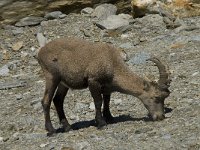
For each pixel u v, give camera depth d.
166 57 55.44
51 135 38.97
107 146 34.72
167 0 70.25
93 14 70.19
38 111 46.34
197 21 65.94
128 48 60.69
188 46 57.78
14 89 53.59
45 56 39.22
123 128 37.59
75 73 38.31
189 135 34.47
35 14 70.31
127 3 72.12
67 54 38.56
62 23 69.00
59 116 40.00
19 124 43.88
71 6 71.31
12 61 61.97
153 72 51.75
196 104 41.03
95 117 39.59
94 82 37.94
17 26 69.62
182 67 51.50
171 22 65.25
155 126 37.00
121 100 45.19
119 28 65.75
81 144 35.47
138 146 33.94
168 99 43.31
